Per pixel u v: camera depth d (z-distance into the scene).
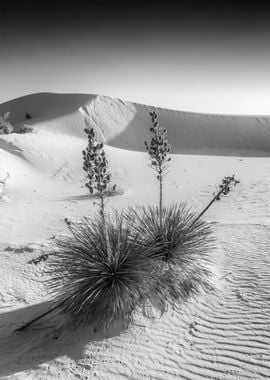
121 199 15.66
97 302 4.52
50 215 12.88
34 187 19.11
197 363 3.45
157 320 4.29
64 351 4.02
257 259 5.87
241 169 22.78
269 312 4.09
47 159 24.84
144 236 5.29
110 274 4.51
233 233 7.71
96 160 4.86
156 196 16.17
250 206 11.82
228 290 4.88
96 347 3.96
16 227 11.30
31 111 65.75
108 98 61.91
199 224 5.79
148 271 4.64
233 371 3.23
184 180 20.25
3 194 17.36
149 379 3.33
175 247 5.05
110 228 5.23
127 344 3.93
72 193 17.75
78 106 57.59
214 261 6.07
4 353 4.25
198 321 4.20
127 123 56.25
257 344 3.56
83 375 3.50
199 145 54.06
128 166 24.91
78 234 5.35
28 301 5.81
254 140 55.78
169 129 56.81
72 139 35.94
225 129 58.06
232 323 4.03
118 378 3.40
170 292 4.69
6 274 7.12
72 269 4.66
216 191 16.00
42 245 8.46
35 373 3.62
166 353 3.69
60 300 4.73
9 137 28.25
